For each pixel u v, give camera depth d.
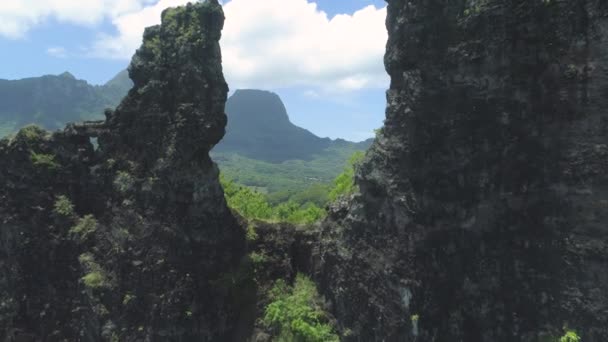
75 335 25.41
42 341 25.61
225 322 25.81
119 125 26.88
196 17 26.33
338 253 24.14
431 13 21.25
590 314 18.39
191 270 25.42
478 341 20.69
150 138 25.92
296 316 24.41
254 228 28.14
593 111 18.70
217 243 26.42
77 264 26.00
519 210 20.41
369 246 22.78
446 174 21.38
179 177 25.39
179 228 25.38
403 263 21.38
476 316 20.81
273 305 25.17
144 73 26.48
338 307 24.05
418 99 21.55
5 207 26.38
